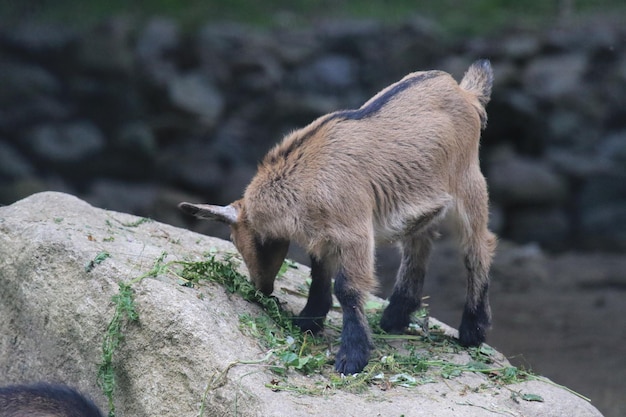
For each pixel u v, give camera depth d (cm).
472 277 1880
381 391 1553
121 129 4591
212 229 4162
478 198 1869
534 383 1717
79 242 1758
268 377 1497
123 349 1606
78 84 4628
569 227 4491
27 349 1800
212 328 1553
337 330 1853
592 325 3016
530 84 4716
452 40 4981
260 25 5194
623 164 4588
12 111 4522
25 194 4231
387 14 5369
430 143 1767
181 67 4853
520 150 4744
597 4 5472
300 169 1661
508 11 5422
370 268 1661
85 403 1504
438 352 1825
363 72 4931
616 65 4828
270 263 1736
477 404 1554
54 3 4994
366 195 1670
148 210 4341
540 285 3525
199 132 4697
